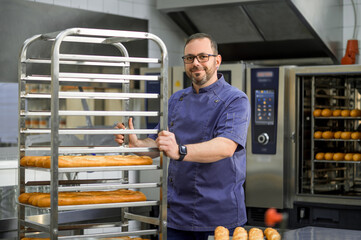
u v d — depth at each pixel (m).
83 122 5.07
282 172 4.52
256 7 5.00
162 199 2.06
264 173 4.59
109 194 2.09
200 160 2.19
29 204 2.05
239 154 2.52
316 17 4.89
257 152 4.60
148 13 5.27
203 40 2.42
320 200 4.48
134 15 5.13
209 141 2.26
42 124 5.01
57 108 1.85
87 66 4.69
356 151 4.84
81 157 1.98
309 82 4.77
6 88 5.18
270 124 4.54
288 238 1.97
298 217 4.59
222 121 2.40
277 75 4.53
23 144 2.18
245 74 4.65
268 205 4.58
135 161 2.04
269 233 1.99
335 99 4.84
